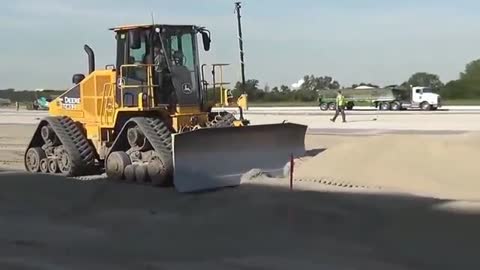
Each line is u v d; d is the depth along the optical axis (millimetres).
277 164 15414
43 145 17609
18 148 26062
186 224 10633
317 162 15414
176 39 15789
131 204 12453
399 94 65750
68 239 9844
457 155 14609
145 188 14039
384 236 9289
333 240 9234
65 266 8320
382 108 66750
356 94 67875
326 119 43094
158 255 8820
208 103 16500
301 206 11086
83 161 16328
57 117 17375
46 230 10461
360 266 7973
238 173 14477
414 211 10547
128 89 15875
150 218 11148
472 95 94812
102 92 16516
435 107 63062
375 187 13242
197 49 16172
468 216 10086
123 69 15969
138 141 14969
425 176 13773
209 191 13609
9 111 73062
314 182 13906
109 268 8203
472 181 13188
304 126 15945
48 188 14109
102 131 16500
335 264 8094
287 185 13469
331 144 23312
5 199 13047
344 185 13531
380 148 15508
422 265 7934
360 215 10430
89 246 9398
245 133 14719
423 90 63562
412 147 15297
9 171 17422
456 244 8727
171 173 14117
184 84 15820
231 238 9625
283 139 15672
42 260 8633
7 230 10484
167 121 15570
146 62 15641
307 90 104750
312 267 7984
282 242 9258
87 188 14031
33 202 12742
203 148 13953
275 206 11227
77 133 16812
